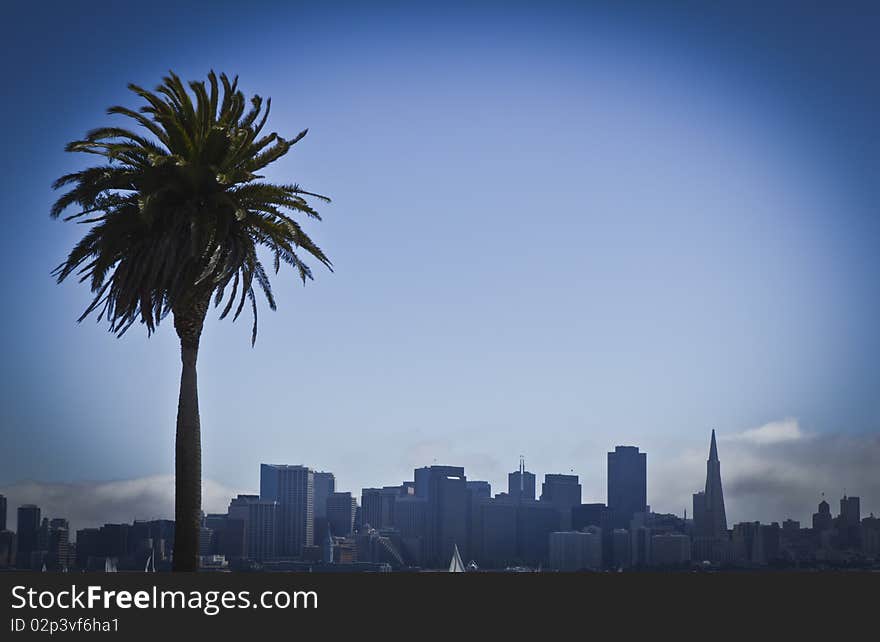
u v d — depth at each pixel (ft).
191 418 196.03
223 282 196.65
